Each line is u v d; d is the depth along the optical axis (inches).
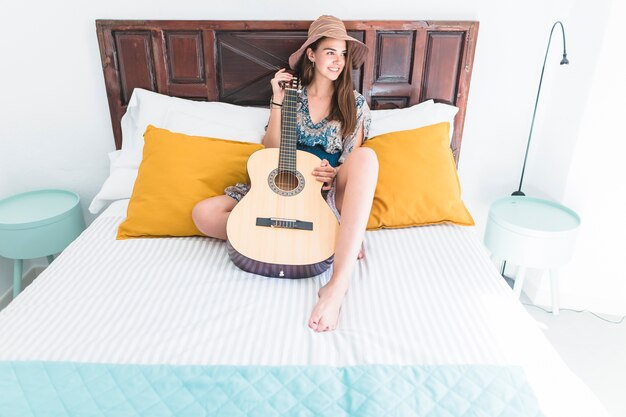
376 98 83.2
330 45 66.2
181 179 64.6
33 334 45.4
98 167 88.4
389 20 78.0
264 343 45.0
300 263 54.1
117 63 79.4
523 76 83.1
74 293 52.2
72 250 61.7
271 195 60.3
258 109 79.9
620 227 78.6
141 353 43.1
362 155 59.2
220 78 81.6
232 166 67.3
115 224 68.1
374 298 52.5
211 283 54.6
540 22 79.3
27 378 39.1
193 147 66.9
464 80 81.0
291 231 57.2
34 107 82.7
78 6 76.8
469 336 46.2
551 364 43.3
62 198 84.1
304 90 72.1
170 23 76.9
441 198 67.6
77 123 84.7
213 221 61.9
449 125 73.9
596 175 76.7
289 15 79.0
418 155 68.7
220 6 78.0
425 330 47.0
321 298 50.2
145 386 38.5
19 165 86.4
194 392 38.1
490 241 76.5
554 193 83.3
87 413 36.1
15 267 78.6
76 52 79.7
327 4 78.4
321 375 39.9
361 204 55.2
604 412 38.8
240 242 55.6
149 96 78.2
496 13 79.1
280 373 40.0
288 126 64.8
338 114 70.2
